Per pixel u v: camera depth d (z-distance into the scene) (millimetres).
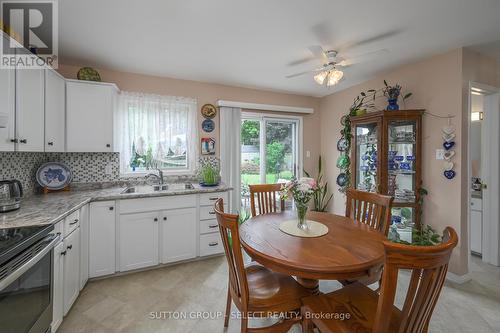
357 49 2334
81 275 2035
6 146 1605
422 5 1668
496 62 2541
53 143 2174
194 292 2100
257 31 2020
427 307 953
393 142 2719
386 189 2658
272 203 2463
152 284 2217
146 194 2389
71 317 1752
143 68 2828
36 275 1281
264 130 3902
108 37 2100
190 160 3262
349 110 3561
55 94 2211
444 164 2389
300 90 3785
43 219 1483
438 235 2422
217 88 3445
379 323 938
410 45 2254
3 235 1236
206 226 2723
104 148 2562
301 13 1764
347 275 1196
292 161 4148
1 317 1025
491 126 2643
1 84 1547
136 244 2385
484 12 1744
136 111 2965
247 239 1492
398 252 855
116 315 1788
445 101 2393
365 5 1671
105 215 2250
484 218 2730
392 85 2926
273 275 1595
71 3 1626
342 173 3705
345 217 2025
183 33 2047
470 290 2152
